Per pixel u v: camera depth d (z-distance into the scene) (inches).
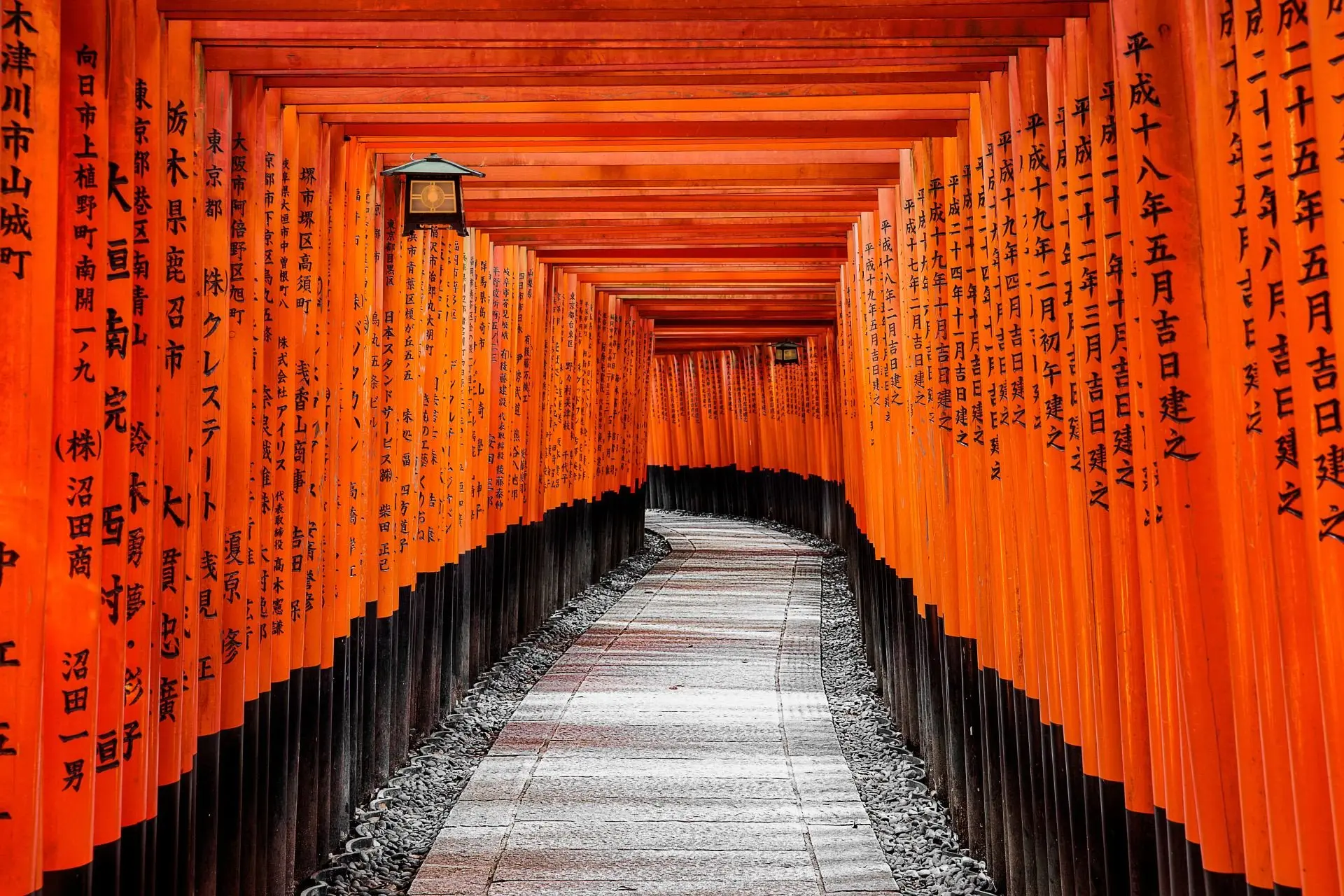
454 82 172.1
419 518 274.5
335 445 205.9
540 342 396.8
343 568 211.0
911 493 254.4
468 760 259.6
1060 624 146.7
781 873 185.5
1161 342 113.9
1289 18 89.0
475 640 329.7
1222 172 100.0
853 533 455.2
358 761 220.8
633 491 639.1
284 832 179.6
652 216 308.3
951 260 198.1
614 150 224.4
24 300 103.9
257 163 167.2
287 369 182.5
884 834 209.3
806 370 735.1
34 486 104.8
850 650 382.3
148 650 127.9
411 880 187.6
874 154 243.8
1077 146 135.8
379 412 236.1
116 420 120.6
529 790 227.6
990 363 176.1
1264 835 101.0
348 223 211.6
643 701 304.2
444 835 202.7
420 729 272.4
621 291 507.8
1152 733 120.4
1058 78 144.1
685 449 990.4
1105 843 132.7
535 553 402.6
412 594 258.5
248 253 163.9
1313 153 88.1
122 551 121.7
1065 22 139.3
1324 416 87.8
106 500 120.4
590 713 290.4
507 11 141.9
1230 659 106.7
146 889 130.3
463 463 307.3
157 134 129.5
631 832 204.4
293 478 187.0
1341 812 87.4
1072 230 137.0
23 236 103.7
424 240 264.8
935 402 212.4
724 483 927.7
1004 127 165.9
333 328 204.2
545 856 192.4
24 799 104.4
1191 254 113.3
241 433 162.1
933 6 139.4
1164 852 119.3
